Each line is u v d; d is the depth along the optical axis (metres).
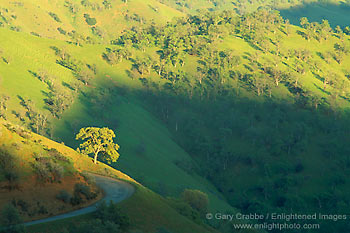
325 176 176.88
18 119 159.62
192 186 154.12
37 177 55.09
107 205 54.91
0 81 180.12
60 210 51.09
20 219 43.53
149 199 65.31
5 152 55.28
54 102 174.12
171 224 60.19
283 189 171.50
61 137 154.00
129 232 49.22
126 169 141.50
